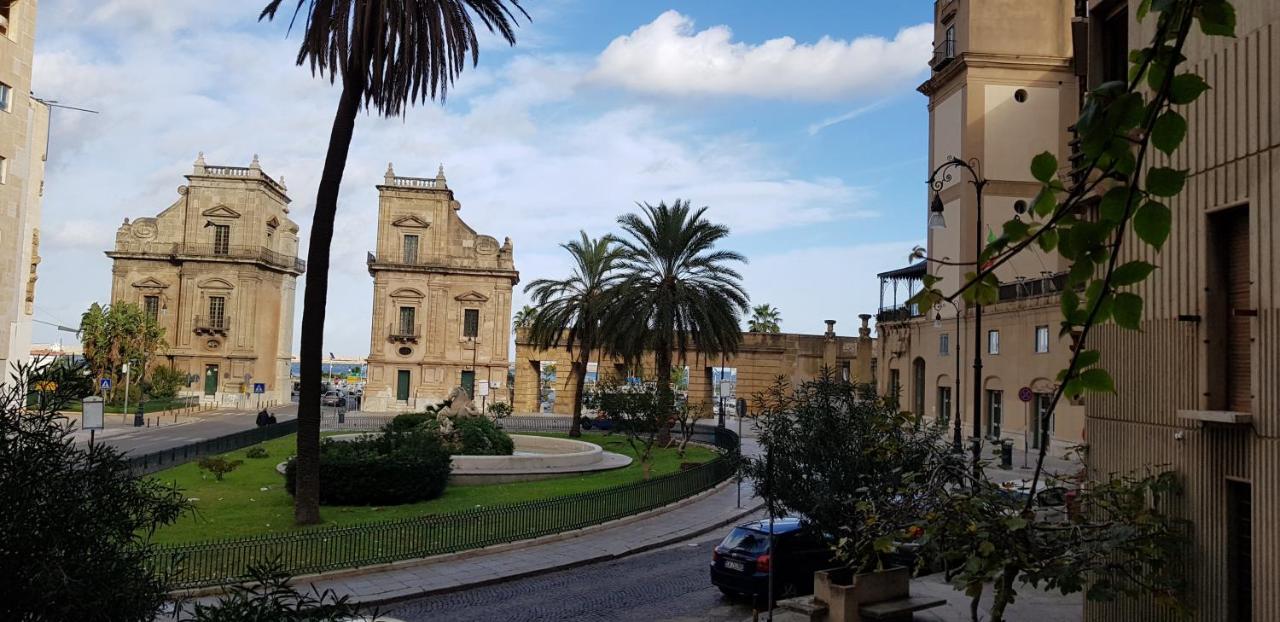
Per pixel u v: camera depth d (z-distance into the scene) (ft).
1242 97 27.91
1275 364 26.13
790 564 46.98
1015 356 125.70
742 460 46.11
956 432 71.31
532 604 47.16
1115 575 26.53
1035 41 136.87
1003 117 135.74
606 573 55.57
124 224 234.99
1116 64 36.55
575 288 156.87
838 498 40.24
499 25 69.51
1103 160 8.61
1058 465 104.27
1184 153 30.78
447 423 103.40
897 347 162.91
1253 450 26.91
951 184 140.46
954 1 143.02
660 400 106.52
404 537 56.03
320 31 62.69
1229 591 28.25
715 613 45.14
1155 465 31.81
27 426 18.75
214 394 232.12
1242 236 28.89
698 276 126.82
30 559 17.47
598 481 91.40
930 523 25.45
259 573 19.56
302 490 63.67
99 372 199.62
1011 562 22.66
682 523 73.72
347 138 66.03
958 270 137.49
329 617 19.02
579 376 152.97
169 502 21.27
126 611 18.57
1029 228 9.46
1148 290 32.81
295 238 273.75
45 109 148.97
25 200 103.14
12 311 100.68
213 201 237.04
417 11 63.41
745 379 219.61
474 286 229.04
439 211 228.84
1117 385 34.68
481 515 60.95
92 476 19.19
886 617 40.11
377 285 226.58
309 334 64.54
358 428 164.45
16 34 99.96
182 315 233.55
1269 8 26.84
